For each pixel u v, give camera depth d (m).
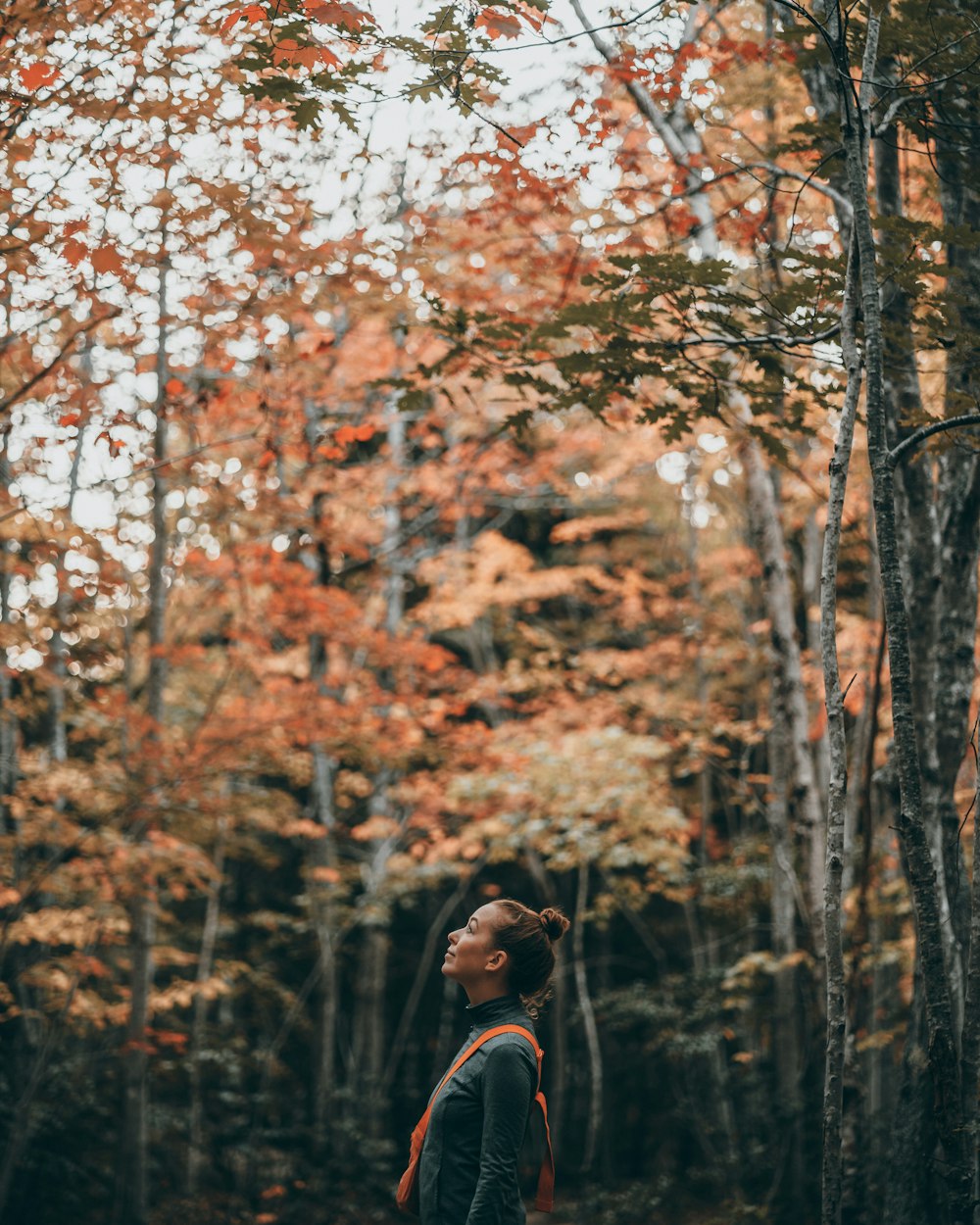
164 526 9.30
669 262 4.34
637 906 12.62
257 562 9.23
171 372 7.44
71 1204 10.36
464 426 12.06
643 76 5.22
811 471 8.82
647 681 14.59
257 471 8.21
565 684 13.22
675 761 14.56
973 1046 2.88
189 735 11.20
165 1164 13.43
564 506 14.62
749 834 15.40
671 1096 17.02
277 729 9.56
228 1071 13.47
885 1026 9.45
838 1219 2.75
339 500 11.01
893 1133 4.61
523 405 11.09
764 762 15.63
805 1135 8.28
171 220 4.95
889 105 4.11
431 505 13.38
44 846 10.51
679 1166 16.89
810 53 4.48
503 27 3.89
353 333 8.19
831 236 5.54
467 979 2.78
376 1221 12.20
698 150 6.36
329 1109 13.68
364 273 5.83
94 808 9.60
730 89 6.34
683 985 13.83
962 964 4.39
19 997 10.62
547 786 10.93
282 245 5.34
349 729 9.81
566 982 17.11
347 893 14.25
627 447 12.69
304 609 9.42
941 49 3.85
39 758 9.94
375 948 14.52
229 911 17.64
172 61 4.54
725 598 15.62
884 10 3.72
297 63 4.10
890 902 8.76
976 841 2.94
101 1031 12.52
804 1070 8.05
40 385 5.93
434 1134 2.62
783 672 8.28
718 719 12.04
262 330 5.97
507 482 12.15
